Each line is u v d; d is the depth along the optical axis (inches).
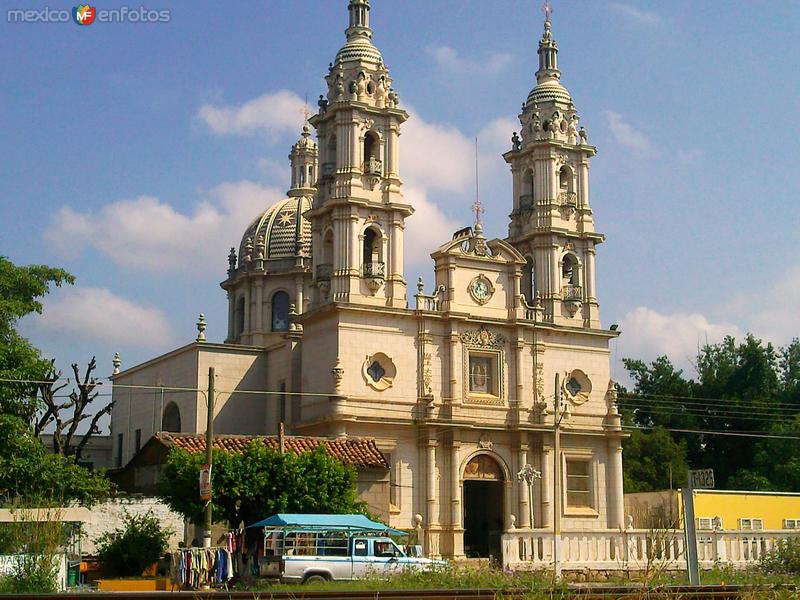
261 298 3491.6
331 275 2746.1
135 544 2055.9
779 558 1610.5
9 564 1461.6
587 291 3063.5
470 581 1456.7
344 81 2847.0
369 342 2687.0
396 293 2755.9
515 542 1850.4
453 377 2758.4
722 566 1704.0
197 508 1964.8
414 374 2733.8
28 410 2102.6
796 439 3592.5
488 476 2778.1
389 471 2458.2
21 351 2095.2
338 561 1681.8
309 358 2770.7
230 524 2014.0
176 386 3117.6
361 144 2810.0
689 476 1249.4
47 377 2447.1
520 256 2935.5
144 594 1145.4
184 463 2009.1
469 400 2778.1
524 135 3176.7
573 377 2979.8
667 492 2881.4
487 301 2871.6
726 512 2832.2
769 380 4094.5
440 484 2694.4
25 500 1838.1
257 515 1995.6
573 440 2906.0
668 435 3922.2
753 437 3966.5
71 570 1739.7
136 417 3361.2
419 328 2758.4
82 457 3499.0
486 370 2851.9
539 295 3026.6
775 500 2906.0
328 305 2669.8
